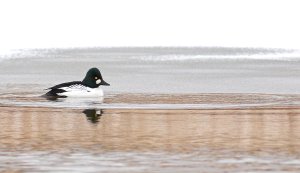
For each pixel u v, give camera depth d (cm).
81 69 5000
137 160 1731
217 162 1711
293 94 3269
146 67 5178
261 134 2152
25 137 2092
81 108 2755
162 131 2205
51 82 3969
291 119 2466
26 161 1712
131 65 5388
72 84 3097
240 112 2652
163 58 6194
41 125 2327
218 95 3209
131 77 4284
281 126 2312
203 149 1900
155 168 1634
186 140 2044
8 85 3709
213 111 2672
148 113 2614
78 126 2303
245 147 1934
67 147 1920
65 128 2264
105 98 3064
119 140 2036
